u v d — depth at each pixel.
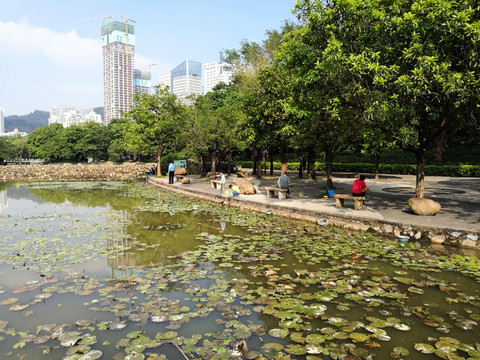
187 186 19.91
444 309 4.44
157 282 5.43
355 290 4.99
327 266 6.23
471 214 9.52
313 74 10.05
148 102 25.69
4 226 10.25
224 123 21.38
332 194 13.61
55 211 13.27
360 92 9.81
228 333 3.79
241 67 29.52
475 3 8.60
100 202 15.80
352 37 9.94
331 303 4.60
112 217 11.90
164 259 6.80
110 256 7.02
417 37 8.52
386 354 3.41
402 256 6.84
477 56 7.95
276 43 27.72
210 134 21.45
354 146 14.27
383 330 3.80
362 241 8.09
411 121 10.12
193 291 4.99
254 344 3.58
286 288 5.09
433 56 8.03
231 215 12.07
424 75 8.45
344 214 9.76
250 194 15.49
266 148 25.34
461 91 7.97
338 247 7.54
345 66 9.21
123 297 4.84
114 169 42.59
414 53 8.61
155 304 4.55
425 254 6.93
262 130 15.95
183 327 3.99
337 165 30.92
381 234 8.80
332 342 3.63
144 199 16.91
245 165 39.81
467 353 3.37
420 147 10.46
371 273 5.84
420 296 4.86
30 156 87.69
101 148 69.62
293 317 4.13
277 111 14.30
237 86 32.50
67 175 35.34
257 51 28.86
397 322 4.04
